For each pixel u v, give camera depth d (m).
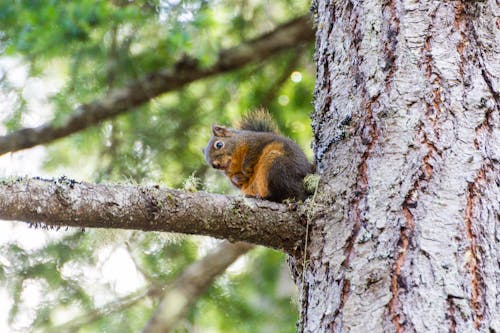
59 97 11.26
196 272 10.77
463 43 5.98
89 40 11.05
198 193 5.93
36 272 10.62
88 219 5.47
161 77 11.92
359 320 5.34
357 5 6.46
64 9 10.61
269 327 11.40
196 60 12.05
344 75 6.37
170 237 6.44
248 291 11.76
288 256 6.59
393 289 5.30
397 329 5.15
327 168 6.15
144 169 11.69
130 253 10.80
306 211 6.04
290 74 12.95
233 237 6.03
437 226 5.39
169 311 10.52
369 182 5.77
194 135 12.16
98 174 11.54
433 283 5.20
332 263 5.73
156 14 11.28
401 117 5.83
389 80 6.01
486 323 5.09
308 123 12.83
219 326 11.33
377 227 5.57
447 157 5.61
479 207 5.45
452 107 5.77
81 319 10.62
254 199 6.09
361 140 5.98
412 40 6.04
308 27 12.37
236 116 12.69
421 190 5.54
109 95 11.62
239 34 12.77
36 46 10.50
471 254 5.29
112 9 10.66
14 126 11.41
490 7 6.12
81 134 11.68
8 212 5.20
